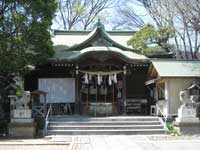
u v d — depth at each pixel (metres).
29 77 28.23
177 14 32.84
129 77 29.05
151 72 27.27
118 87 28.09
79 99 27.42
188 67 25.53
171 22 33.59
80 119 23.33
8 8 23.97
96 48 26.55
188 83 24.86
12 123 20.86
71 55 27.28
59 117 24.47
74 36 32.59
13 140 19.19
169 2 33.06
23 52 23.59
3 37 23.16
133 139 19.16
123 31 33.50
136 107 28.61
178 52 37.16
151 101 28.41
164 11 35.66
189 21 30.20
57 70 28.03
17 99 21.33
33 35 23.94
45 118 22.62
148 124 22.88
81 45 28.58
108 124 22.77
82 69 27.39
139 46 29.48
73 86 27.67
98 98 28.17
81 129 22.02
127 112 28.47
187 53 37.59
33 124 20.86
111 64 27.08
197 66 25.72
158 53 29.84
